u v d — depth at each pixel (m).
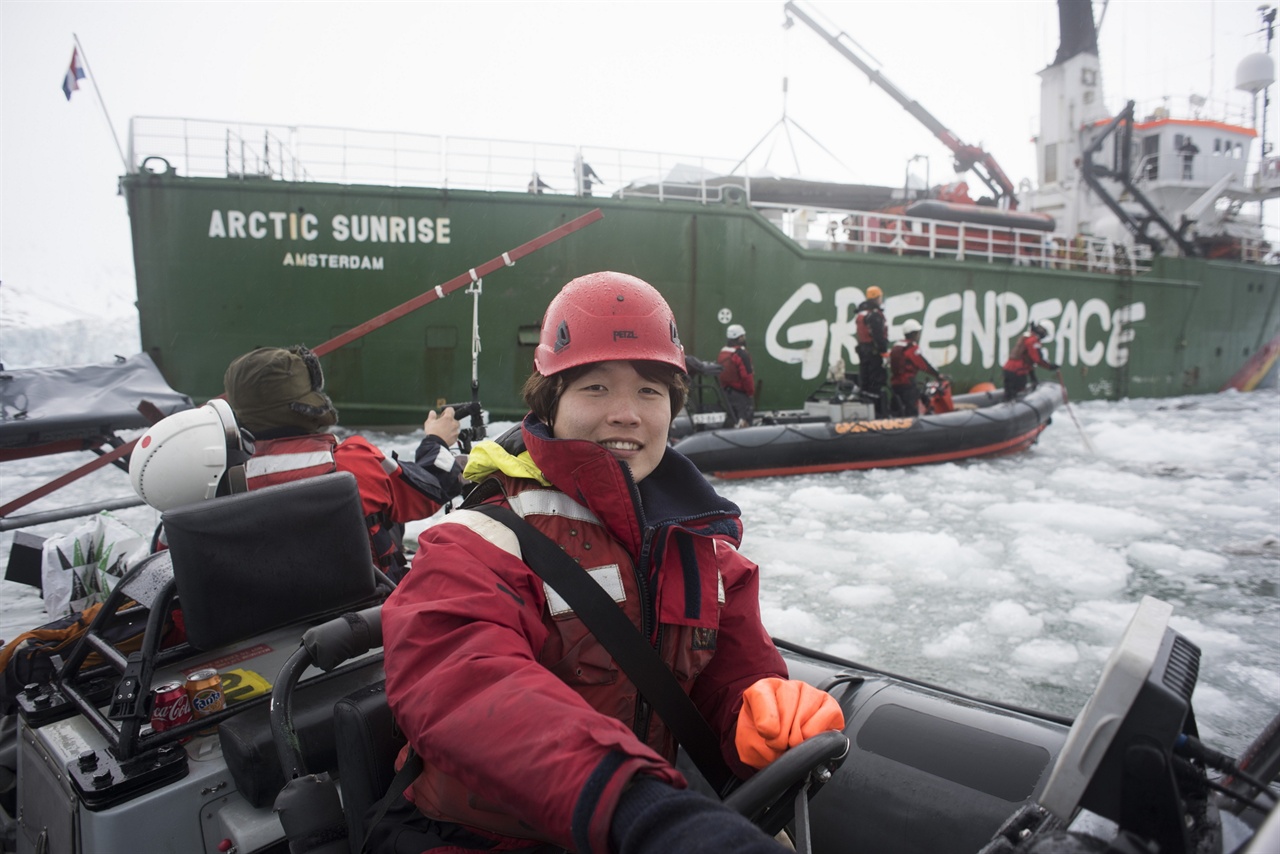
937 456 8.70
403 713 0.83
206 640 1.50
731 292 10.42
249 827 1.40
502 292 9.60
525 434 1.01
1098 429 11.16
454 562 0.93
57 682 1.73
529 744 0.74
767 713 0.97
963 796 1.42
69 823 1.45
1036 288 12.90
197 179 8.84
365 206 9.22
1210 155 15.80
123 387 3.30
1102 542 5.39
